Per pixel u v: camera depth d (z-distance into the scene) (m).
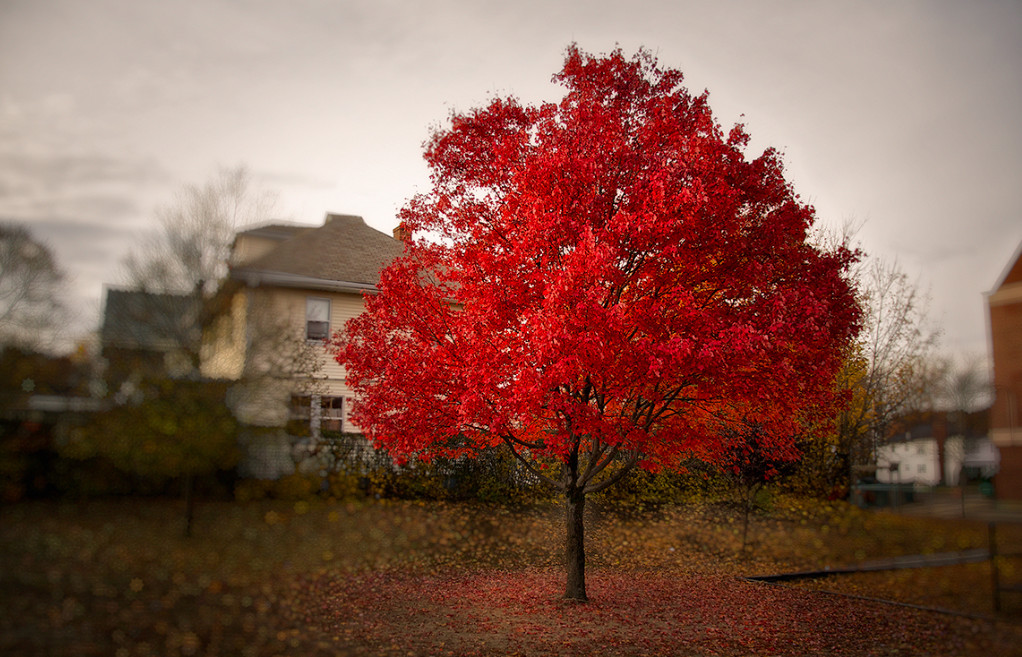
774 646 8.39
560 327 7.57
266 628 8.23
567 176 8.73
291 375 13.41
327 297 19.78
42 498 10.68
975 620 9.48
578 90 9.55
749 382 8.59
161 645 7.20
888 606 10.42
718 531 16.28
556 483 10.77
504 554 13.80
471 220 9.97
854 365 15.73
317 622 8.79
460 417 8.55
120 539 9.77
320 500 13.46
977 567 12.02
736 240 8.66
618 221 8.21
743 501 15.75
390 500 14.55
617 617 9.66
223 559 10.23
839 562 13.41
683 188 8.09
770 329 7.85
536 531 15.52
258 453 13.05
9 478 10.45
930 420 16.33
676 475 17.20
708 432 10.81
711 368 8.24
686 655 8.00
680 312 8.34
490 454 16.42
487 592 11.02
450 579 11.77
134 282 11.73
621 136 9.03
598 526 16.47
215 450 11.87
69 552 9.12
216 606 8.58
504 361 8.54
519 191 9.18
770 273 8.61
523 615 9.65
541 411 8.98
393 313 9.91
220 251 12.64
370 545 12.41
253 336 12.81
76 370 11.30
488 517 15.43
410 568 12.09
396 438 9.55
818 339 8.05
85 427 11.20
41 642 6.77
